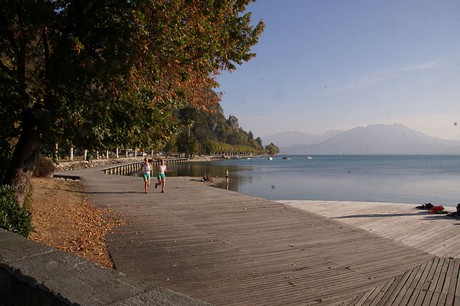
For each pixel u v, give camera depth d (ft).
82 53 21.91
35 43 26.94
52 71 22.84
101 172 97.30
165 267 18.21
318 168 267.59
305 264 19.06
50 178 70.38
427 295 15.01
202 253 20.84
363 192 100.37
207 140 464.65
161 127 26.55
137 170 191.93
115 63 20.66
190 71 24.11
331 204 53.72
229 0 25.63
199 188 58.03
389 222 39.73
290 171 222.48
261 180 147.74
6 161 27.66
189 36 22.90
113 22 22.25
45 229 25.08
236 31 27.40
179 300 6.62
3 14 21.80
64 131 22.90
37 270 8.21
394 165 326.03
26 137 25.44
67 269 8.35
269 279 16.70
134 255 20.20
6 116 23.91
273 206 38.96
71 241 22.65
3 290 8.57
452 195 91.30
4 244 10.59
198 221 30.60
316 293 15.12
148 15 20.77
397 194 94.58
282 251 21.52
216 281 16.34
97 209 36.04
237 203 41.22
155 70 21.80
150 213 34.17
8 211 17.47
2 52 23.56
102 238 23.90
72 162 116.16
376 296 14.92
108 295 6.79
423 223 38.99
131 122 24.41
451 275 17.48
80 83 22.04
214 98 29.35
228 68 28.25
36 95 22.56
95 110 21.71
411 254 21.17
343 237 25.22
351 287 15.87
